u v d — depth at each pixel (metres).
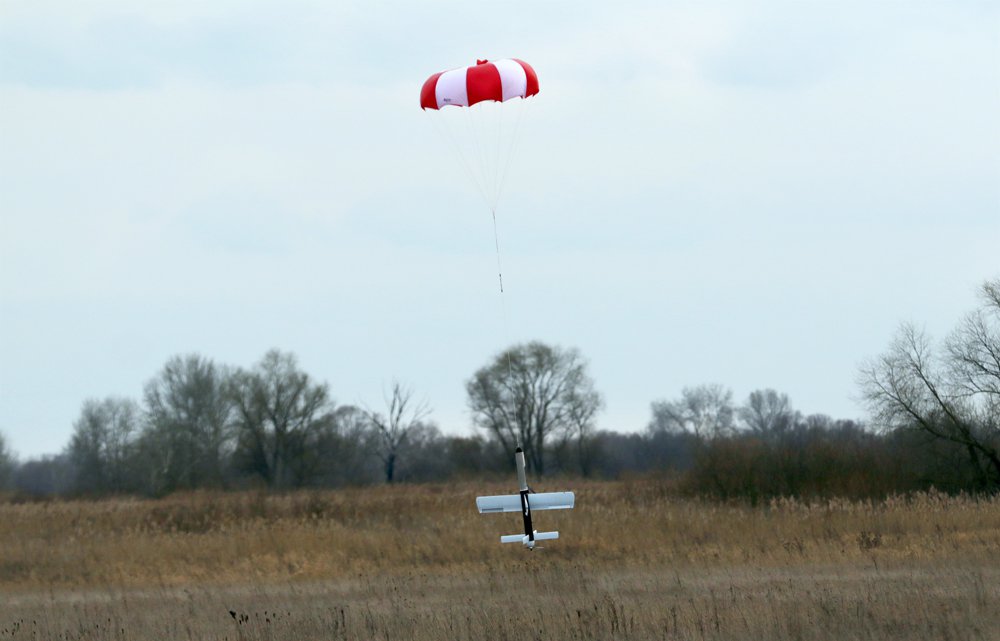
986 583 71.62
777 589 70.19
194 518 134.75
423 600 75.06
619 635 56.00
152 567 102.06
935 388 154.12
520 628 58.12
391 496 170.38
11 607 81.19
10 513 146.62
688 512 121.06
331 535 112.88
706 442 156.75
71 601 83.62
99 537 120.00
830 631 54.59
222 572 99.38
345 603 75.81
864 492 142.62
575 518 118.19
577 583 79.81
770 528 108.19
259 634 60.66
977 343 154.00
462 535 111.12
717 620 56.53
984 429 152.38
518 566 92.38
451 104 80.81
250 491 184.00
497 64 80.44
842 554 92.25
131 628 64.19
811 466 146.88
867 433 160.88
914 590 67.44
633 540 104.75
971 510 111.19
